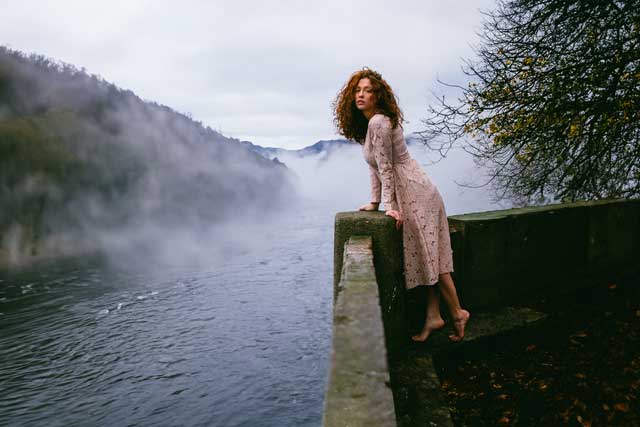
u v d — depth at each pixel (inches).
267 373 1306.6
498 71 251.0
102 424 1077.8
